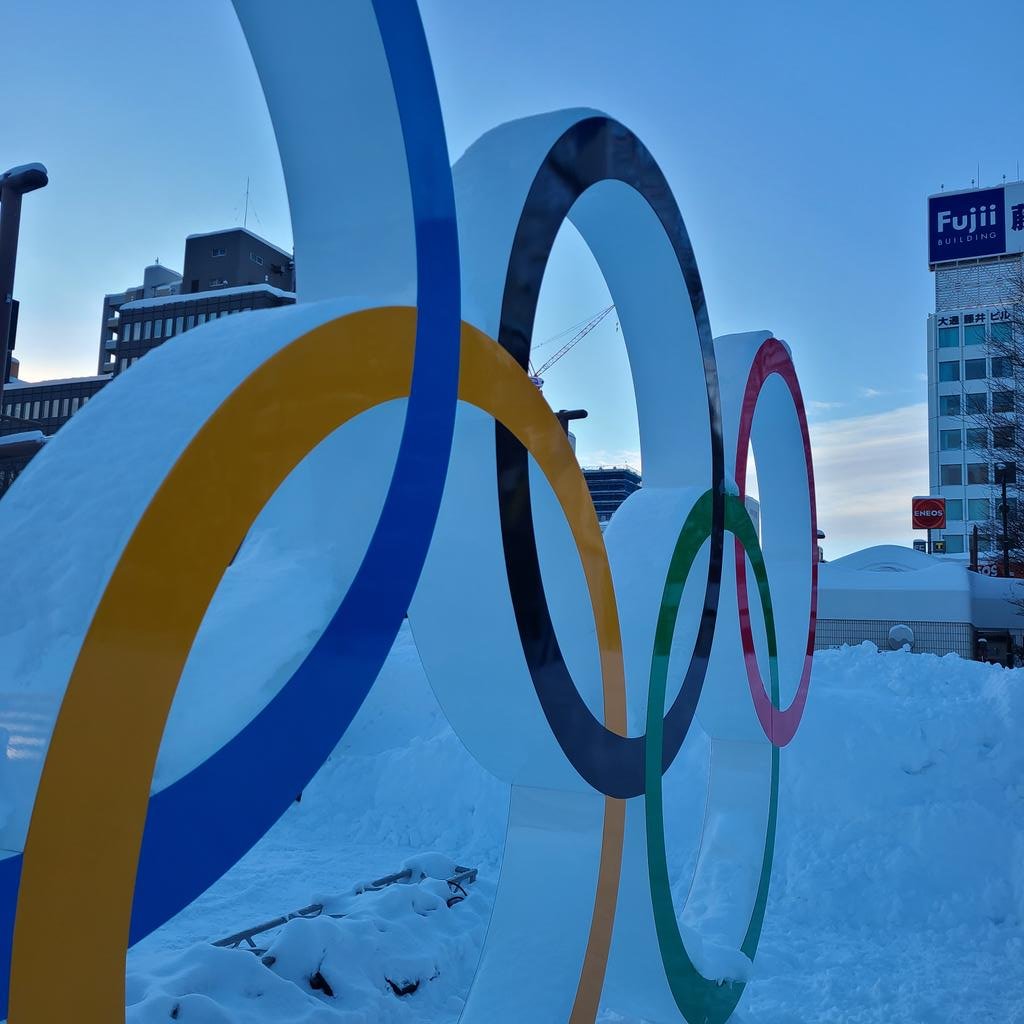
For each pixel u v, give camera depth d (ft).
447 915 20.36
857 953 21.15
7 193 28.91
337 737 7.18
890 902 23.68
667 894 14.60
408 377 8.05
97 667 5.10
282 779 6.66
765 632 20.80
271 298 182.39
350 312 7.30
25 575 5.38
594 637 12.11
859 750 28.48
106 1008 5.12
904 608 68.59
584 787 12.15
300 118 8.48
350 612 7.40
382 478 7.95
